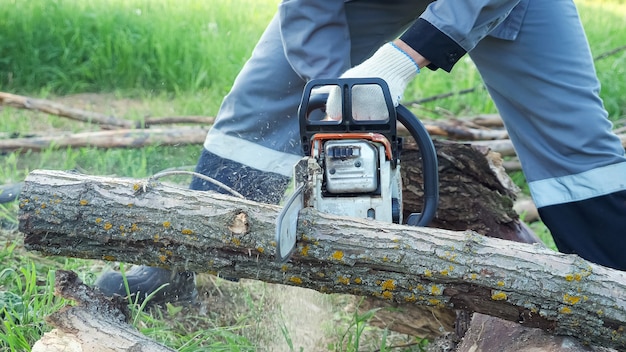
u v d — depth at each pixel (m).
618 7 12.03
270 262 1.87
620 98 6.43
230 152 2.66
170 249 1.92
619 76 6.77
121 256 1.99
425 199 2.12
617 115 6.08
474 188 2.89
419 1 2.46
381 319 2.75
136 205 1.90
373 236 1.82
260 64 2.61
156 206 1.89
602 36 8.41
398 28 2.56
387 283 1.87
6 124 5.15
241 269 1.91
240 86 2.63
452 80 6.56
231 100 2.65
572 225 2.48
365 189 1.90
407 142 2.91
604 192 2.40
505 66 2.43
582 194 2.43
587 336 1.87
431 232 1.85
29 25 6.75
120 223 1.91
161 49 6.58
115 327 1.98
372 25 2.48
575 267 1.80
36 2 7.06
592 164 2.41
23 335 2.35
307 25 2.36
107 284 2.73
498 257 1.82
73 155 4.39
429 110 5.37
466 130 4.70
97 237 1.94
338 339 2.75
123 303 2.12
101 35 6.87
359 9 2.42
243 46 7.07
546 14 2.35
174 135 4.58
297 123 2.65
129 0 8.07
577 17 2.44
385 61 2.02
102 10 7.30
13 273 2.86
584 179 2.42
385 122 1.91
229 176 2.66
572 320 1.83
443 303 1.88
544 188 2.50
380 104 1.94
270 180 2.68
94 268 3.14
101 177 1.98
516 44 2.38
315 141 1.93
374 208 1.91
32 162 4.49
